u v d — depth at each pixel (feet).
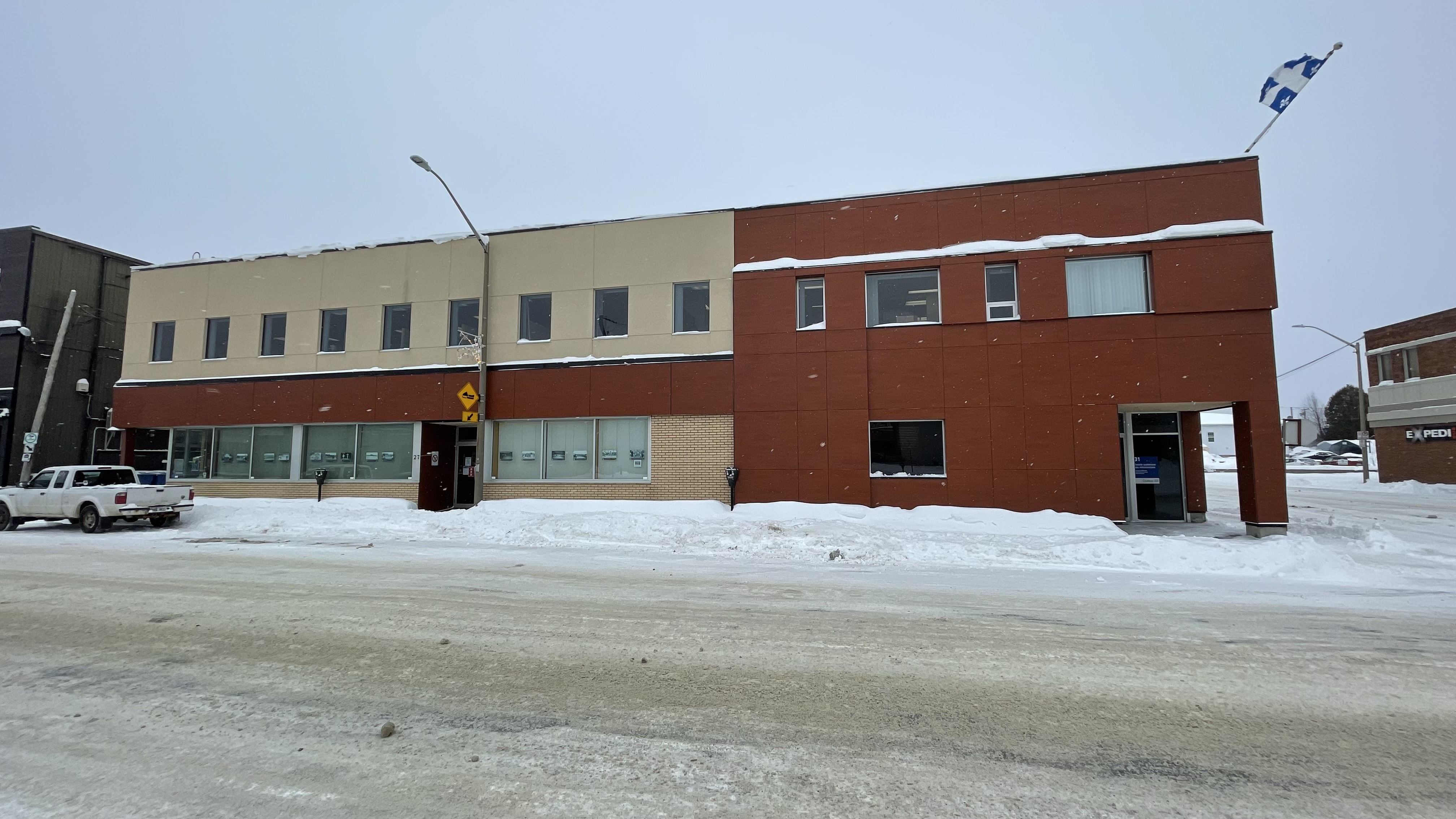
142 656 19.33
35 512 54.44
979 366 53.26
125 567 35.22
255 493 69.05
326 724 14.46
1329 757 13.07
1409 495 91.15
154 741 13.60
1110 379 50.75
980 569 34.81
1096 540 40.86
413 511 57.52
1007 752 13.23
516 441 63.72
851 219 57.26
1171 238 50.39
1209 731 14.25
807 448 56.13
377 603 26.35
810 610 25.14
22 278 82.43
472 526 50.88
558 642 20.72
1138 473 58.65
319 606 25.73
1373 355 111.24
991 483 52.26
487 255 62.34
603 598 27.22
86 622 23.24
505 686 16.85
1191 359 49.47
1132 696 16.28
